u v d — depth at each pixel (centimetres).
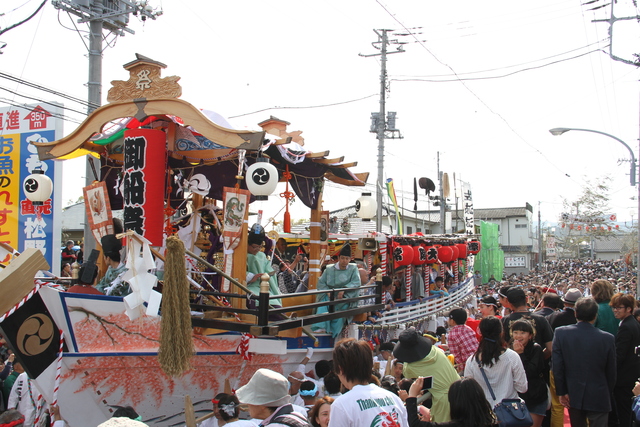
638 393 543
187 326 525
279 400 399
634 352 625
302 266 1346
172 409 635
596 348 563
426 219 4303
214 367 666
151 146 680
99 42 1243
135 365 601
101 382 584
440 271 1541
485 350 513
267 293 598
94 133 725
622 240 6225
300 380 682
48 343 547
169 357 511
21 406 713
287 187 908
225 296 650
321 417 446
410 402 404
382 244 1168
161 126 741
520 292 674
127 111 697
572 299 701
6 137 1301
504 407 500
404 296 1248
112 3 1295
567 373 573
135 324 602
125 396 601
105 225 750
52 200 1262
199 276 757
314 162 903
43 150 773
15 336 525
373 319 983
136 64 691
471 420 402
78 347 565
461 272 1928
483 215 6119
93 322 574
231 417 492
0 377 822
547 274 3812
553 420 661
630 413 626
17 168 1288
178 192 813
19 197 1284
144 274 564
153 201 678
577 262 5438
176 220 827
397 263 1205
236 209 683
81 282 700
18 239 1282
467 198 2777
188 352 523
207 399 664
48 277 753
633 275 3191
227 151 729
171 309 517
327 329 864
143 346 607
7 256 629
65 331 556
